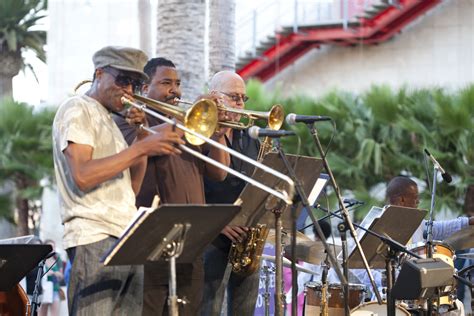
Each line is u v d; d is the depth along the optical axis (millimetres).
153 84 9523
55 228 23844
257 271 10227
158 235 7324
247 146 10188
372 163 22312
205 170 9641
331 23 29375
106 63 8297
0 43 30156
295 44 30125
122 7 23703
